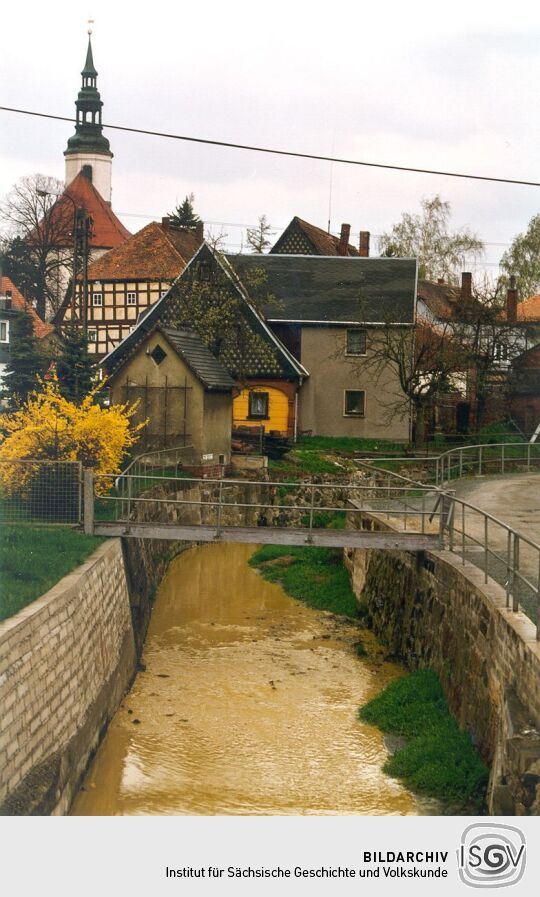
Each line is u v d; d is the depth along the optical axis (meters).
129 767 17.31
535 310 67.12
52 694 15.18
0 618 14.24
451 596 19.88
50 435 26.16
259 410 50.00
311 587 30.81
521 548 22.97
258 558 35.09
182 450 37.19
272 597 30.08
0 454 25.75
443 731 17.88
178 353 37.31
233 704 20.56
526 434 55.22
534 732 12.95
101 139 118.62
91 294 71.25
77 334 36.59
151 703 20.61
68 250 91.56
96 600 19.20
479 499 32.56
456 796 16.02
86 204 108.31
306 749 18.22
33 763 14.05
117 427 26.91
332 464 44.22
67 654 16.28
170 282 50.62
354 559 29.92
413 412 49.44
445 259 76.31
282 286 54.53
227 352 49.91
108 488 26.77
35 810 13.03
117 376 37.97
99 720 18.23
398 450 49.38
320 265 56.12
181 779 16.84
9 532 22.08
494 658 15.96
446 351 50.62
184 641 25.20
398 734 18.95
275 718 19.80
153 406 37.62
